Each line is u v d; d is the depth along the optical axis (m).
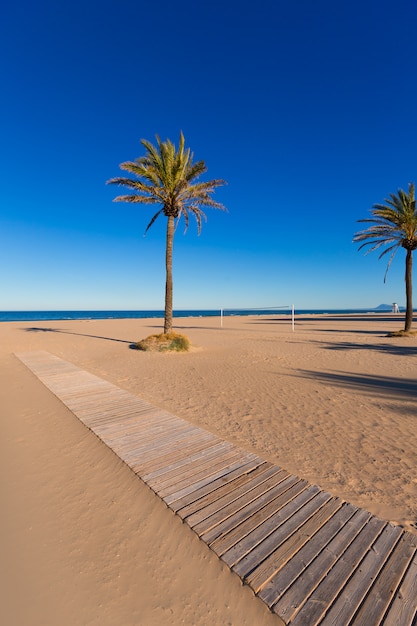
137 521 2.87
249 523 2.75
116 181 13.23
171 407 6.07
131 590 2.22
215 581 2.24
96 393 6.90
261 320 50.97
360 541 2.52
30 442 4.50
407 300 19.84
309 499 3.08
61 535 2.74
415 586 2.12
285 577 2.21
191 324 38.53
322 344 16.62
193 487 3.30
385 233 19.20
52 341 18.05
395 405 6.20
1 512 3.02
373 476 3.62
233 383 7.97
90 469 3.77
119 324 36.78
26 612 2.07
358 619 1.92
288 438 4.67
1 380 8.21
